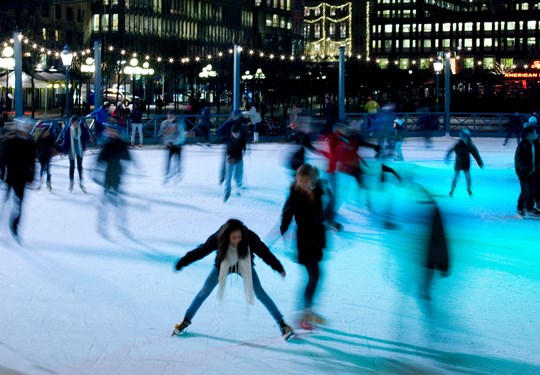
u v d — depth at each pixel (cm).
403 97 9281
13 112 6238
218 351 708
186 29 11606
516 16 14538
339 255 1131
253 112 3588
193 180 2111
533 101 7050
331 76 8156
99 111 2870
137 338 745
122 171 1355
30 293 912
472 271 1033
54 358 688
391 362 681
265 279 978
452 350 713
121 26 10262
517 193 1883
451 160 2756
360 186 1554
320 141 1561
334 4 15512
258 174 2275
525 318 814
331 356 696
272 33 13750
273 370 659
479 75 7338
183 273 1016
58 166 2477
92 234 1293
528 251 1172
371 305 864
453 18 14875
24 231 1321
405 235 1289
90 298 891
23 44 5794
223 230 716
